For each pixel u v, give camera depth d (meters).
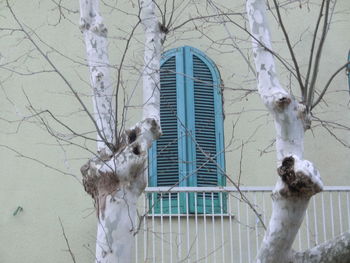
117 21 14.55
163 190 12.36
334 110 14.36
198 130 13.91
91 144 13.83
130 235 9.50
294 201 8.37
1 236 13.36
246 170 13.90
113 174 9.56
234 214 13.52
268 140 14.02
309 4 14.80
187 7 14.56
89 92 14.09
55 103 14.06
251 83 14.30
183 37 14.52
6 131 13.87
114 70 14.09
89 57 10.41
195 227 13.37
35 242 13.34
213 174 13.75
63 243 13.33
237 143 14.03
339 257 8.52
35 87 14.15
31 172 13.67
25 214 13.46
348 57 14.60
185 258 12.19
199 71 14.25
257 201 13.55
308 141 14.12
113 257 9.39
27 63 14.27
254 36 9.64
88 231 13.39
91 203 13.53
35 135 13.85
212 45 14.48
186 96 14.05
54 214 13.46
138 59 14.16
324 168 14.02
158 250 13.20
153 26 10.70
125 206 9.53
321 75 14.55
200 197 13.60
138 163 9.62
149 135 9.84
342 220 13.65
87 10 10.59
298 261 8.58
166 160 13.80
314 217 13.29
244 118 14.15
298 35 14.73
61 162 13.73
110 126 9.90
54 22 14.52
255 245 13.29
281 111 8.99
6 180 13.62
